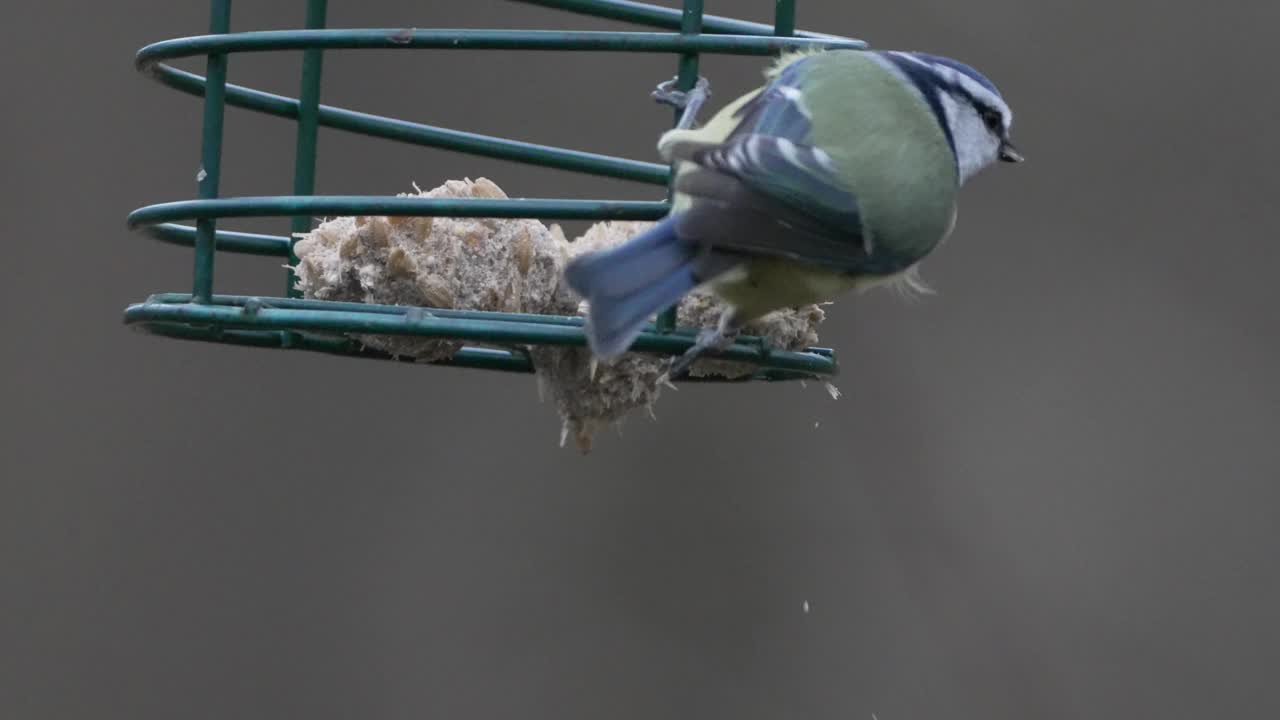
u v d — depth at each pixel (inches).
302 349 463.8
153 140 668.7
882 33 718.5
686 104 405.4
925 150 426.0
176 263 657.0
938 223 426.6
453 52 680.4
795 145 403.2
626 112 685.9
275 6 677.3
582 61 686.5
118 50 673.0
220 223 645.3
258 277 658.2
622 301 362.9
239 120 657.0
